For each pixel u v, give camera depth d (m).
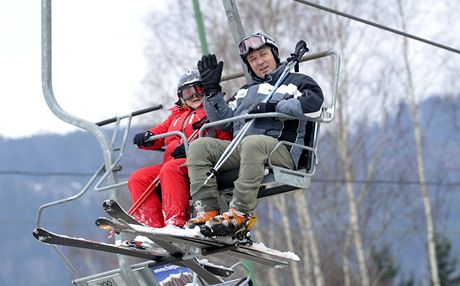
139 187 10.97
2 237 101.31
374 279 32.62
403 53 32.94
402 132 34.25
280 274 29.73
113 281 11.74
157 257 11.18
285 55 29.91
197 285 12.35
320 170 31.55
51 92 11.48
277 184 10.48
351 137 32.50
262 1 29.86
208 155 10.36
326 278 31.98
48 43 11.52
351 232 30.44
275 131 10.36
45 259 100.06
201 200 10.31
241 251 10.95
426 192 31.97
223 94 10.52
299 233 30.25
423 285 36.44
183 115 11.41
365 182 28.98
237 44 12.22
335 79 10.57
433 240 31.78
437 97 37.53
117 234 11.27
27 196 103.88
